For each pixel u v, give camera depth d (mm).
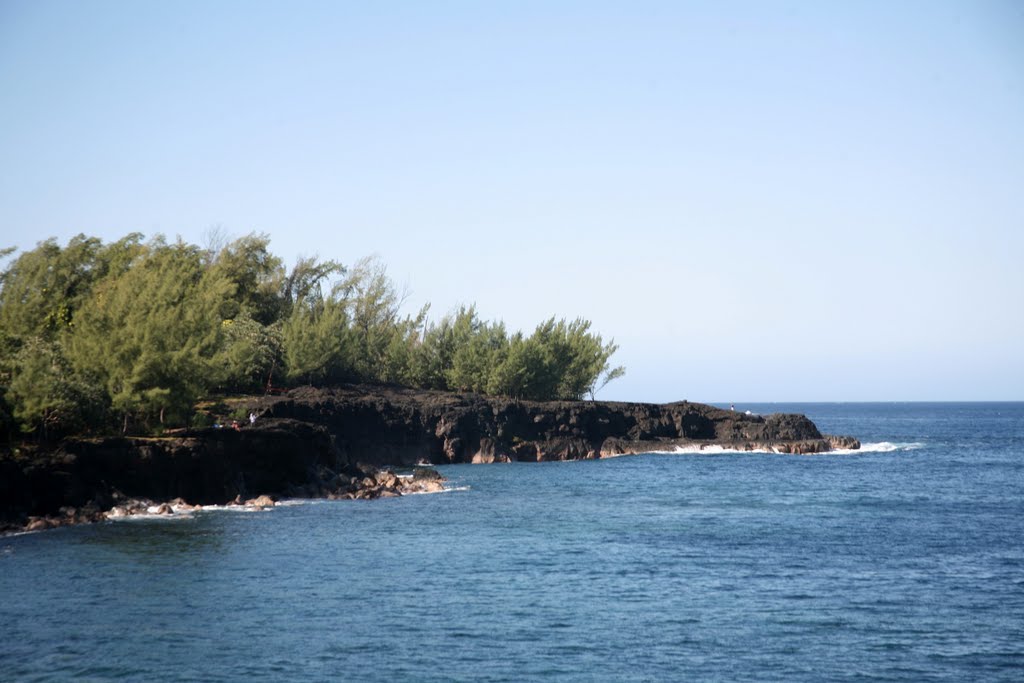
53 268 104188
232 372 102062
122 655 35375
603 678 33625
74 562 50938
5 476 61344
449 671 34125
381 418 118000
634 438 144500
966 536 63062
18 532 59844
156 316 76250
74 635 37750
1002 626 40281
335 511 73438
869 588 47094
